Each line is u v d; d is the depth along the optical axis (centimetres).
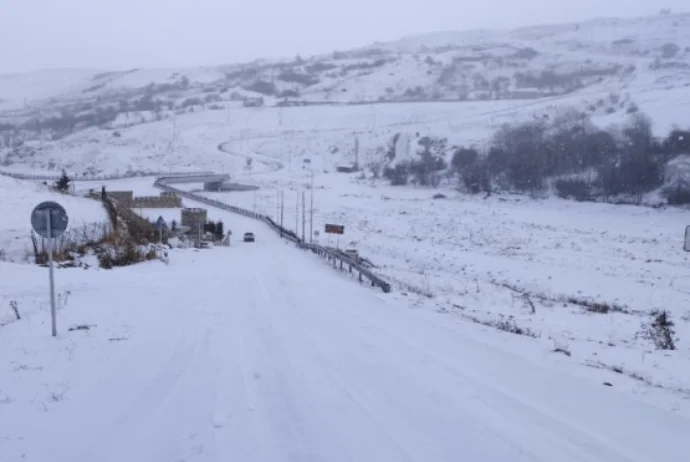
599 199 8319
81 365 988
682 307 2889
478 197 9500
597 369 1073
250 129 19200
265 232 7219
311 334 1324
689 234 1384
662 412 829
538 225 6844
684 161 8356
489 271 4009
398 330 1401
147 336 1228
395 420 777
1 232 3425
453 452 677
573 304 2639
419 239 6062
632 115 11062
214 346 1170
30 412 769
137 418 764
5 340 1154
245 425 751
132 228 4828
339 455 666
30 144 19212
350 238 6300
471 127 14988
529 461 656
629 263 4425
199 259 3750
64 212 1215
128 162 15450
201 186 12462
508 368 1050
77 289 1872
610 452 684
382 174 12444
